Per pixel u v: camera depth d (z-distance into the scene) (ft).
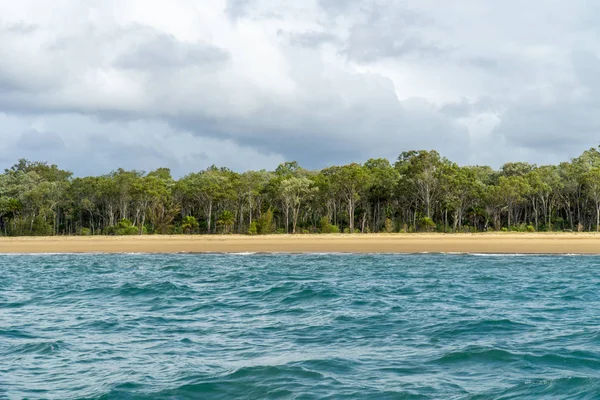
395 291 84.79
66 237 256.32
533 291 84.33
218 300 77.20
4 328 57.26
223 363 41.98
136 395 34.55
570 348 44.93
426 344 47.62
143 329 56.34
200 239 230.27
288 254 183.83
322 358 42.88
